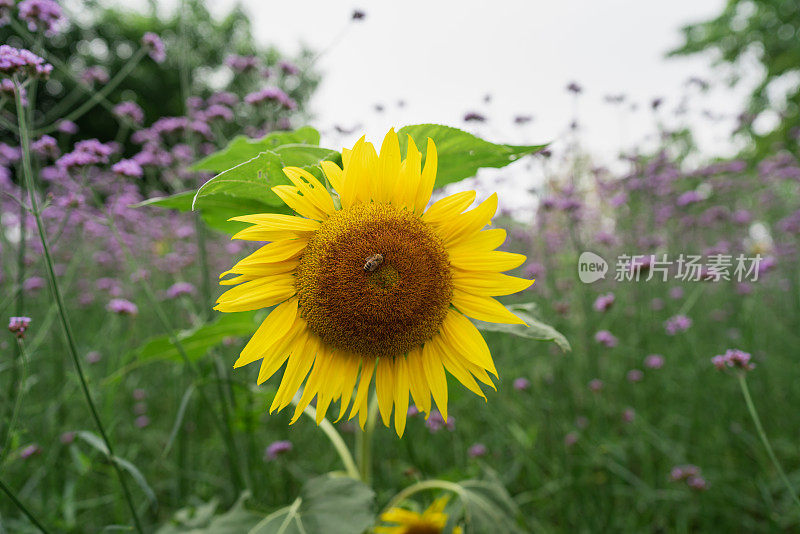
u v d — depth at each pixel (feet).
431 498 7.65
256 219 4.31
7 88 5.85
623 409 11.23
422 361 4.79
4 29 25.27
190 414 9.79
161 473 10.17
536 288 15.06
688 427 11.17
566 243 15.70
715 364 5.82
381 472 9.57
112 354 10.64
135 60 9.39
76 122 45.14
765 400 11.30
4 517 7.61
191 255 16.05
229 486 8.91
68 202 6.74
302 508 5.51
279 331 4.42
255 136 10.81
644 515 9.26
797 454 10.14
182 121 12.14
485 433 11.74
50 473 7.70
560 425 9.77
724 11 50.49
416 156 4.65
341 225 4.47
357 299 4.42
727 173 18.67
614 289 14.79
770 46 48.42
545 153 12.53
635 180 15.49
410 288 4.50
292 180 4.34
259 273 4.42
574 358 12.02
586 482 9.30
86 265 17.12
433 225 4.78
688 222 15.75
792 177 19.62
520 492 9.98
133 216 16.78
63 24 7.64
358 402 4.62
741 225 17.61
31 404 9.41
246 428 7.14
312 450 10.98
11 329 5.14
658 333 13.64
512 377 11.34
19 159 14.01
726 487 9.45
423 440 10.43
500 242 4.80
